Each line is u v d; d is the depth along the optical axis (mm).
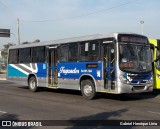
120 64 15141
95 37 16406
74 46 17781
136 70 15547
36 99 16812
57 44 19125
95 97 17172
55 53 19297
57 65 19062
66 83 18328
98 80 16125
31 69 21500
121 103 15188
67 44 18328
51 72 19625
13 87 25531
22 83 22453
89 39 16766
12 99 16797
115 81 15211
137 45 15883
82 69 17141
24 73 22203
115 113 12164
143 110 12922
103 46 15891
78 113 12172
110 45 15531
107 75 15656
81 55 17250
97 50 16234
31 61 21500
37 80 20938
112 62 15398
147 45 16328
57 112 12406
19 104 14781
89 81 16672
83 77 17109
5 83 31234
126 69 15258
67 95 18953
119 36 15305
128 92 15281
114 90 15273
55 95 18984
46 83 20078
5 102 15516
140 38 16062
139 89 15695
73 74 17766
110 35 15547
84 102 15562
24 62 22219
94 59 16375
